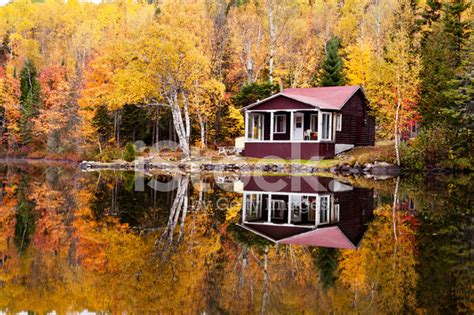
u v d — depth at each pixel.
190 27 50.41
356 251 11.59
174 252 11.53
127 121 51.09
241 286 9.00
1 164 52.94
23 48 88.69
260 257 11.08
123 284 9.12
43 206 18.95
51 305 7.99
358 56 50.75
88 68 61.72
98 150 54.59
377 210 17.88
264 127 41.34
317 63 58.19
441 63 37.50
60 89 61.50
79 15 97.31
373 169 34.38
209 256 11.18
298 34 60.34
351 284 9.02
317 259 10.87
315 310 7.75
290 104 37.47
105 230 14.12
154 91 41.62
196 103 44.34
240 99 45.62
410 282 9.14
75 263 10.49
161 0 92.69
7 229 14.23
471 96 33.94
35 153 64.56
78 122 56.22
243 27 52.94
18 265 10.32
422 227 14.56
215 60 49.09
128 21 72.75
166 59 39.31
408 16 44.00
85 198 21.31
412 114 37.72
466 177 31.75
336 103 38.19
